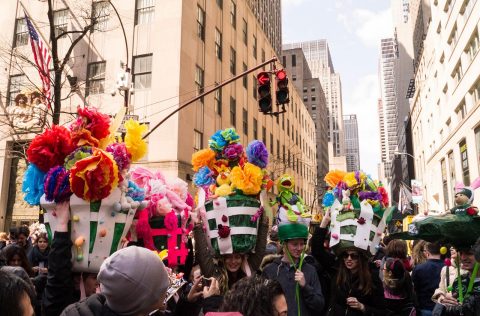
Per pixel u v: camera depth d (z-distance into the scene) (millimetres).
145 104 21109
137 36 21969
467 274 3635
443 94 37281
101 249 2709
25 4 23469
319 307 3809
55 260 2613
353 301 3842
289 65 94875
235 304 2191
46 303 2588
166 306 3061
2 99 21516
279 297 2201
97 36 22312
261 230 3795
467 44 28406
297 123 54719
